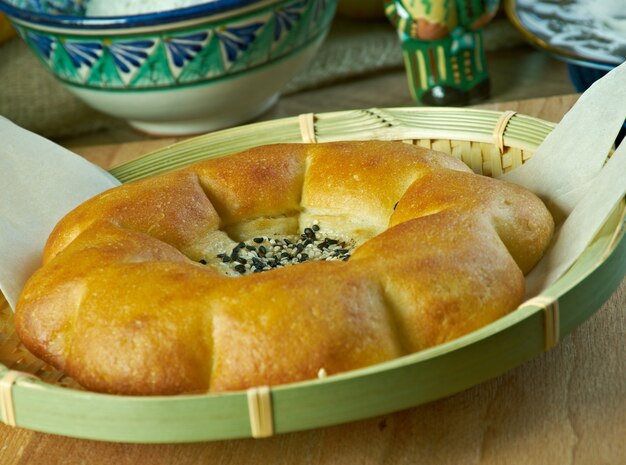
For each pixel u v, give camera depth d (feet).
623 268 1.33
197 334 1.28
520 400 1.30
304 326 1.24
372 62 2.39
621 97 1.50
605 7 1.96
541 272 1.43
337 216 1.55
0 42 2.63
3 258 1.52
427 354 1.13
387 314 1.30
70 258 1.43
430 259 1.34
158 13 1.94
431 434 1.26
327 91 2.35
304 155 1.60
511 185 1.48
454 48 2.15
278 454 1.25
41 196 1.60
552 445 1.21
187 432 1.12
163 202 1.53
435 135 1.64
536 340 1.20
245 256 1.52
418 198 1.47
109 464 1.27
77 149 1.93
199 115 2.11
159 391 1.27
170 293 1.32
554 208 1.51
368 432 1.27
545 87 2.24
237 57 2.03
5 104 2.36
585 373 1.33
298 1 2.04
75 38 2.01
